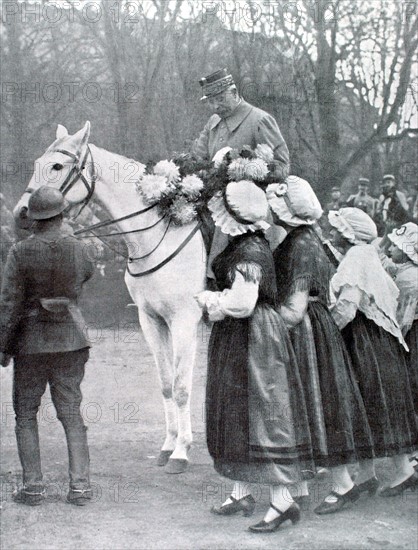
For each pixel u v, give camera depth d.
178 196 4.36
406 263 4.39
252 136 4.70
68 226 4.14
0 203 5.32
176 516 3.69
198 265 4.43
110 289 4.79
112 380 4.68
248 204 3.64
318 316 3.83
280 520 3.57
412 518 3.72
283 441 3.53
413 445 3.99
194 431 4.67
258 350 3.60
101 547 3.37
